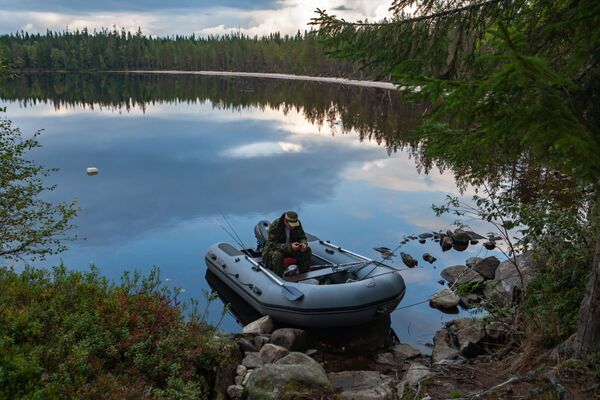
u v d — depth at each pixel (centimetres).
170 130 2933
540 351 407
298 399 389
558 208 514
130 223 1173
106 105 4644
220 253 855
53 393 319
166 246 1025
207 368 442
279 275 740
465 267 880
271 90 6944
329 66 10212
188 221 1205
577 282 446
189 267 917
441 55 363
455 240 1046
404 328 684
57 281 491
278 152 2247
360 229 1159
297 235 761
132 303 469
